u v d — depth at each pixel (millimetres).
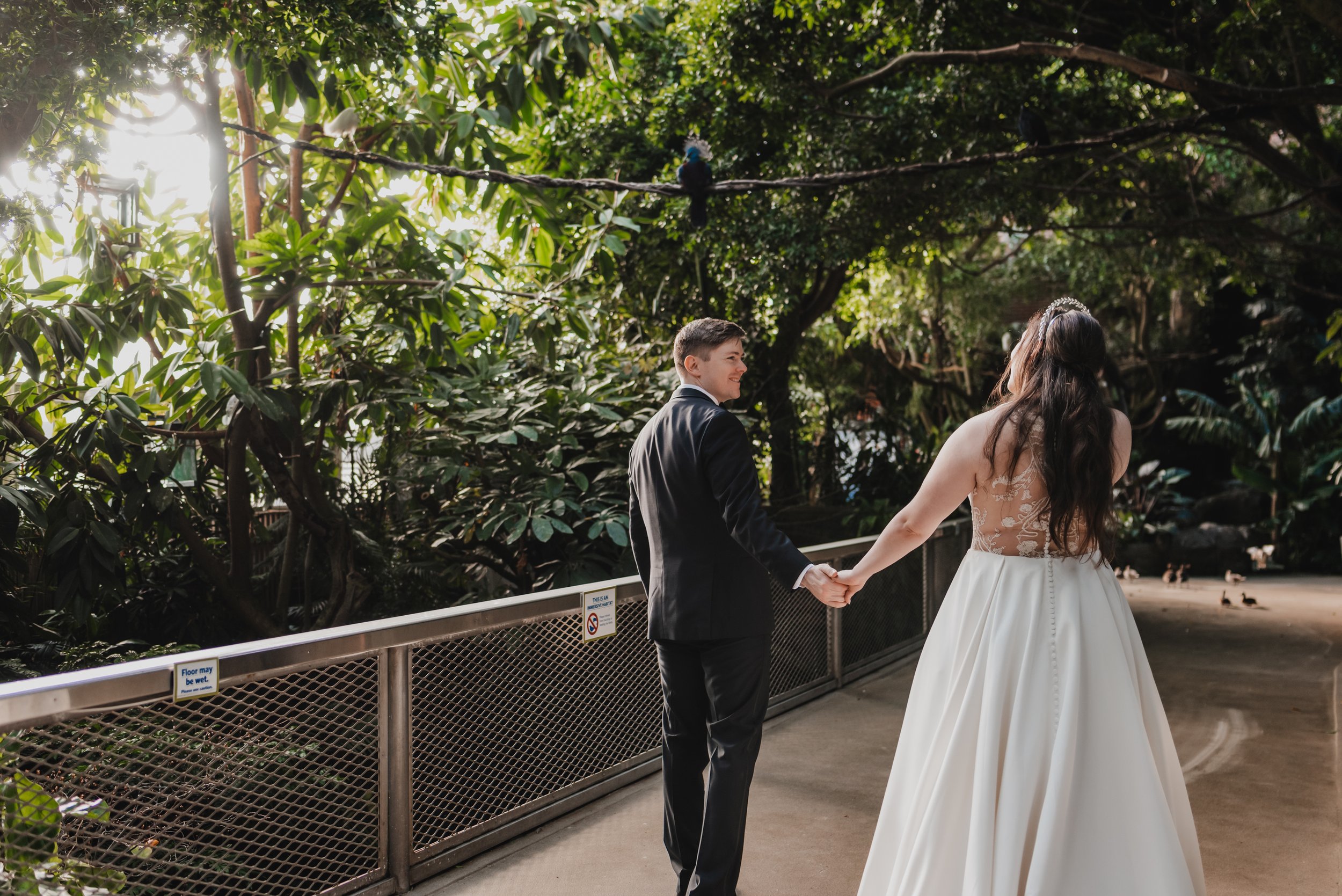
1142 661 2113
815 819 3408
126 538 5078
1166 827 1899
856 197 8727
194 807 2434
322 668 2656
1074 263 15055
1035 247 15609
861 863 3031
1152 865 1874
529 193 5980
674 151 9547
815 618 5238
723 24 8320
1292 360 15492
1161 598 9797
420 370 5594
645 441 2691
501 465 5719
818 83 8742
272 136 5488
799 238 8758
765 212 8859
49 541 4383
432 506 6316
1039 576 2047
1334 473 12711
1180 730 4719
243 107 5730
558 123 9367
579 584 5082
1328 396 15258
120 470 5074
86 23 3732
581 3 6137
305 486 5379
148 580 5555
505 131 8766
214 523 6062
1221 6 7770
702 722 2691
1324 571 12594
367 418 5613
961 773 1981
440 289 5480
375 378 5527
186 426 5230
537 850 3156
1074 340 2098
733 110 9031
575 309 6102
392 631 2789
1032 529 2074
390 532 6375
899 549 2217
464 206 7105
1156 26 8453
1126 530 12867
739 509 2361
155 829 2326
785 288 8898
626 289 9500
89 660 4426
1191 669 6188
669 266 9539
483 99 6121
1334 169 7895
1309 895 2797
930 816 1975
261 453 5270
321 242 5426
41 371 4824
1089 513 2008
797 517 8680
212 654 2338
